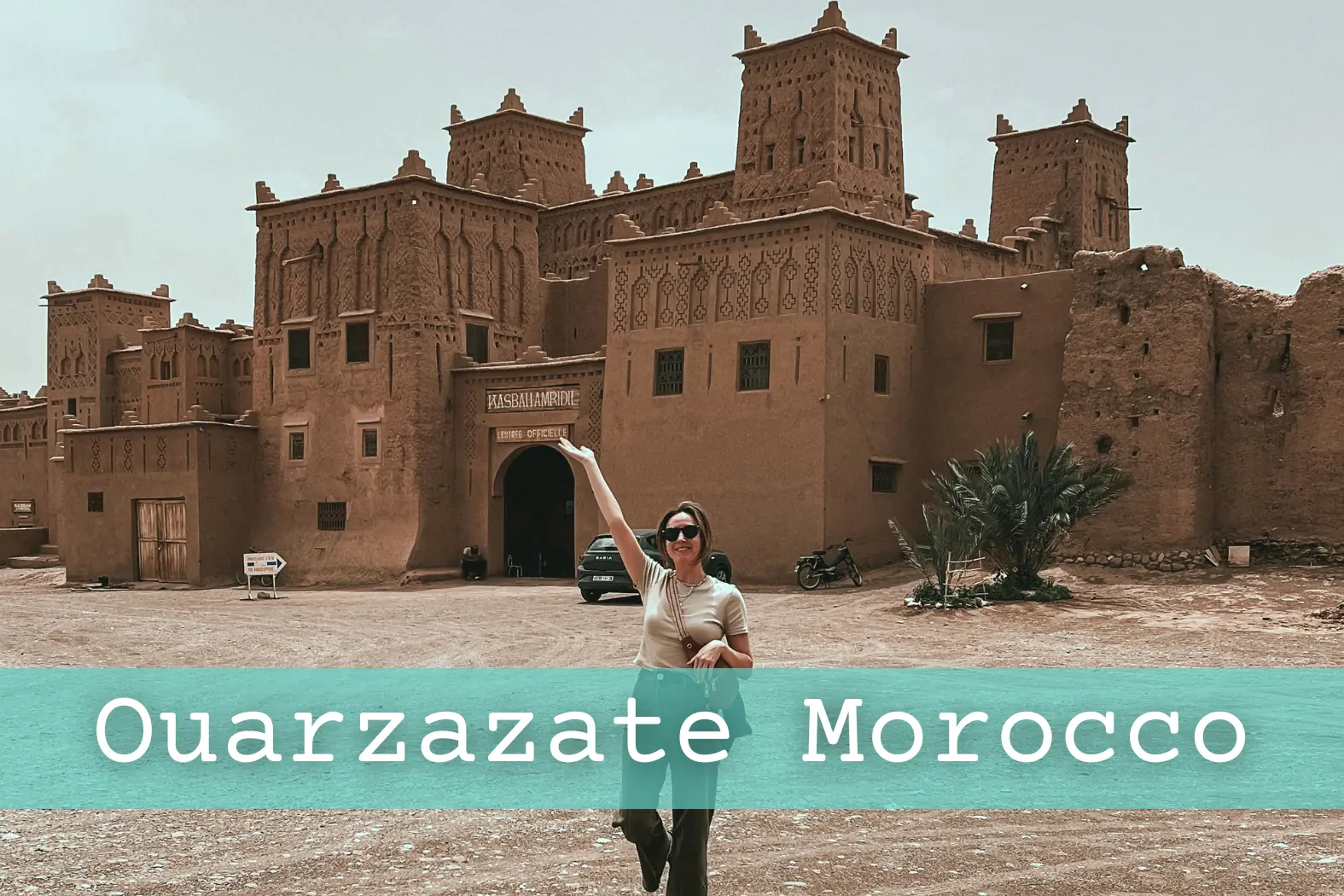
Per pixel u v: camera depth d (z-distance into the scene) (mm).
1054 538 23500
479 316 36250
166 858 7863
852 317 28875
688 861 5996
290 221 37156
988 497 22734
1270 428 25359
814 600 25016
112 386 50125
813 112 33062
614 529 6445
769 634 19922
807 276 28531
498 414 34500
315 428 36312
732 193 36688
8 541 50125
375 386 35188
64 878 7406
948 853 7805
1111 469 23500
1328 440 24672
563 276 41531
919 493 30297
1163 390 25344
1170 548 24953
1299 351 25094
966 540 22438
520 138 44000
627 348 31312
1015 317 29391
